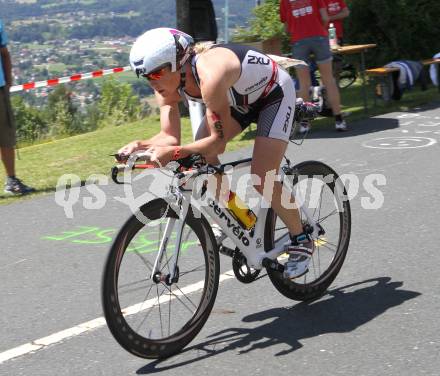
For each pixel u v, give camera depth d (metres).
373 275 4.35
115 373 3.33
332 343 3.50
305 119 3.97
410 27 12.48
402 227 5.19
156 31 3.32
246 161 3.73
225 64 3.36
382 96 10.44
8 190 7.05
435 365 3.22
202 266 3.90
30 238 5.58
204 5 7.31
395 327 3.62
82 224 5.88
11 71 7.00
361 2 12.64
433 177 6.46
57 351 3.59
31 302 4.28
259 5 12.28
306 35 8.69
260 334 3.65
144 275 3.79
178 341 3.46
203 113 6.84
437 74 11.27
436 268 4.38
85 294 4.36
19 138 12.78
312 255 4.04
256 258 3.79
